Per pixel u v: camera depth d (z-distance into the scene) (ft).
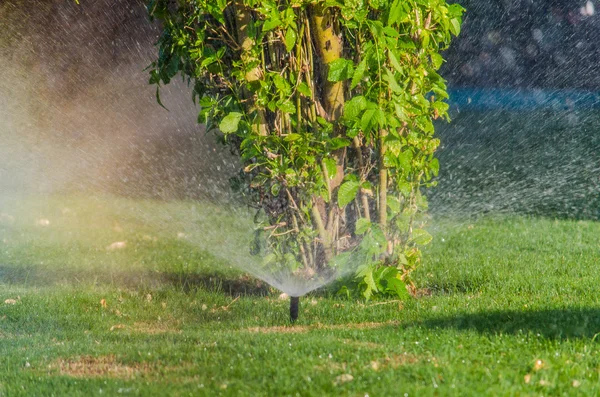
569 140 91.50
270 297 40.01
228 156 83.05
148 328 35.06
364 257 37.06
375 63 34.09
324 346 28.37
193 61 36.37
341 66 33.86
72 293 40.81
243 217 62.95
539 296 37.55
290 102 34.53
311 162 34.91
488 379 24.29
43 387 25.09
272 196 36.52
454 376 24.22
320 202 36.63
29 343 31.99
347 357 26.99
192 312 37.55
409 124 36.01
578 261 45.73
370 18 35.86
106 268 47.47
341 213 37.17
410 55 36.06
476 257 47.55
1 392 24.90
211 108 35.37
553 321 31.53
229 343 29.63
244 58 34.17
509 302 36.60
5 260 49.65
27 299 39.55
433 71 37.40
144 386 24.70
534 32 126.41
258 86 34.27
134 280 44.57
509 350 27.50
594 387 23.50
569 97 117.29
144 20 99.50
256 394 23.52
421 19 36.19
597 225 57.21
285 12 33.30
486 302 36.63
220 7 33.27
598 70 123.03
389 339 29.91
